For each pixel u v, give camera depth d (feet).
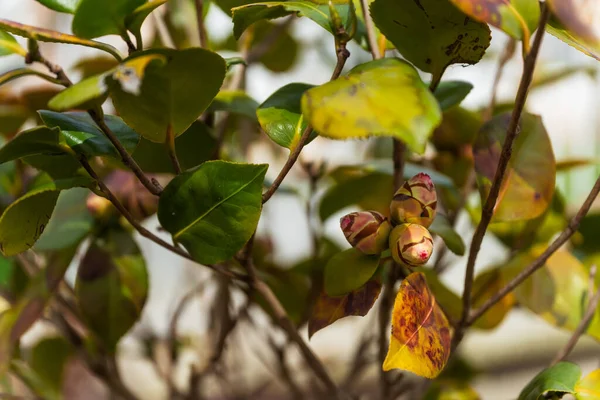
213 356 3.40
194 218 2.62
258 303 3.26
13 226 2.60
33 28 2.49
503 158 2.56
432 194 2.62
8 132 3.27
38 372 3.58
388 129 2.37
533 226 3.23
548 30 2.53
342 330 5.99
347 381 3.46
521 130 2.84
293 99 2.73
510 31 2.48
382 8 2.61
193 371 3.41
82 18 2.52
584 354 6.57
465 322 2.78
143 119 2.56
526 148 2.83
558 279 3.05
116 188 3.06
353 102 2.40
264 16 2.70
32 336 4.89
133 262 3.05
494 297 2.76
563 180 3.51
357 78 2.45
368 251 2.63
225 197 2.59
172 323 3.60
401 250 2.58
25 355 3.60
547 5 2.39
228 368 4.18
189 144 2.90
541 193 2.81
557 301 3.03
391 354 2.52
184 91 2.52
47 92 3.22
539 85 3.87
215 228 2.62
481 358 6.39
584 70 3.75
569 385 2.67
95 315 3.00
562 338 6.67
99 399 4.11
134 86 2.49
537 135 2.84
